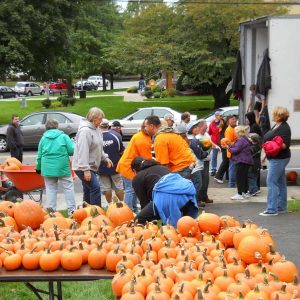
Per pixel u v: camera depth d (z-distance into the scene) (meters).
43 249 4.74
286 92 12.16
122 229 5.11
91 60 53.31
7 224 5.45
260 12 30.81
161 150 8.82
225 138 13.09
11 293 6.38
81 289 6.49
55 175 9.64
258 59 13.69
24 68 29.09
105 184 10.41
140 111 25.11
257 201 11.38
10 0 27.98
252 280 3.91
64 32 30.14
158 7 34.03
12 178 10.45
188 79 34.19
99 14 56.75
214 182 14.05
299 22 12.02
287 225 9.18
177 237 4.92
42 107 42.03
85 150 9.01
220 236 4.83
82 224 5.52
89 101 45.53
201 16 30.75
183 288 3.67
